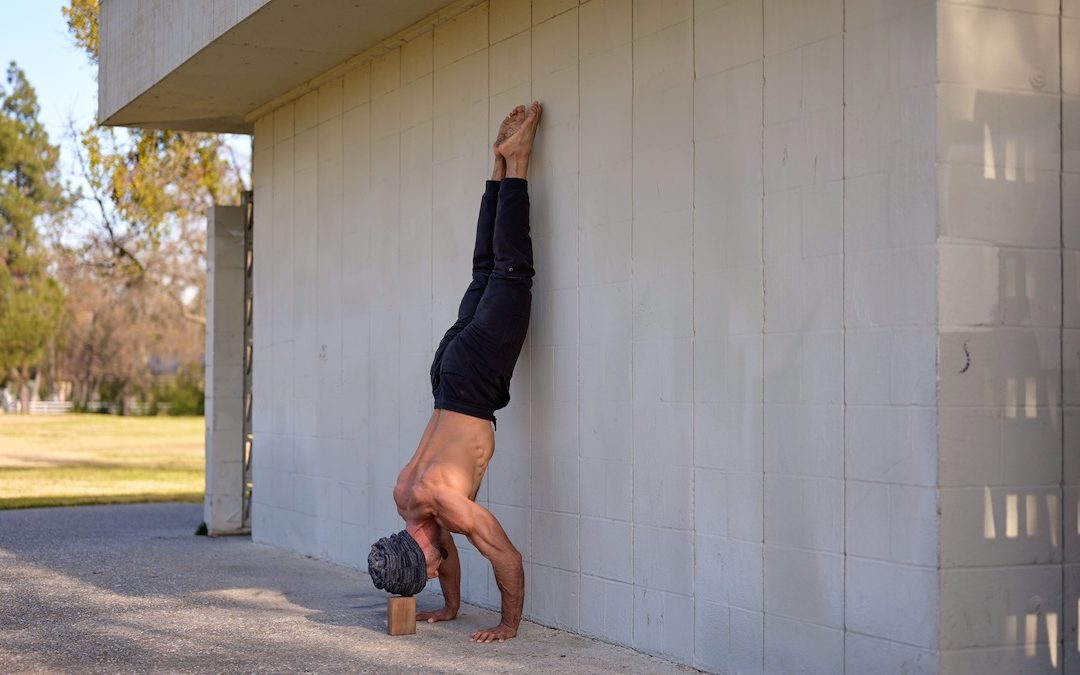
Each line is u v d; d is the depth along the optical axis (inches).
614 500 262.2
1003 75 192.2
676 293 244.7
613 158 264.5
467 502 264.8
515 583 268.4
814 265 210.4
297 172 424.8
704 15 238.5
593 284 270.1
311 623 285.9
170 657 249.0
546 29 289.1
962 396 187.3
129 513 558.3
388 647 258.7
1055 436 193.3
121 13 443.5
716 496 232.8
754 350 223.8
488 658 247.9
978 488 187.8
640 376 254.7
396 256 357.1
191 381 2383.1
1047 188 194.4
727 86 231.9
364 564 371.6
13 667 240.5
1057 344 194.1
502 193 283.1
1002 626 188.9
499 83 307.9
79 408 2486.5
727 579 229.6
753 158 225.1
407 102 352.8
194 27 369.4
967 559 187.0
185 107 443.5
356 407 378.9
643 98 255.6
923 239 189.3
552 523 283.0
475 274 290.7
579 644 262.1
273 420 440.5
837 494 204.5
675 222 245.3
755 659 222.2
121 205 796.6
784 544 215.8
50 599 319.0
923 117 190.1
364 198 377.4
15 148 2393.0
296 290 424.2
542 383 287.6
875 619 196.5
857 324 201.3
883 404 195.9
